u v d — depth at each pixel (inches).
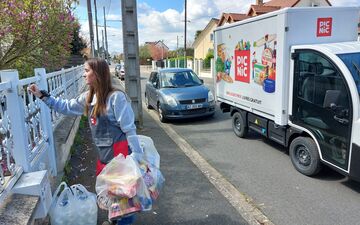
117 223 112.1
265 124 236.1
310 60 178.7
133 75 322.3
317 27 198.8
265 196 162.1
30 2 258.8
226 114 395.2
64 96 266.7
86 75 105.8
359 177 150.7
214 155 232.5
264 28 219.5
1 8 245.0
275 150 241.0
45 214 109.3
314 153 178.7
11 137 115.0
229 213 144.6
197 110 349.7
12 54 280.2
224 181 182.2
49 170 157.9
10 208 97.5
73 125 241.1
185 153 237.3
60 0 295.0
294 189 169.8
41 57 307.0
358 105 149.2
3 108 108.5
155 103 394.6
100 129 108.6
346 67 155.9
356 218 138.4
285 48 195.8
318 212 144.3
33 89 117.6
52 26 282.2
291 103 197.6
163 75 399.2
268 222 136.4
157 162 119.3
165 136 292.4
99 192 102.8
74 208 110.9
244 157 226.2
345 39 208.4
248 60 248.4
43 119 151.3
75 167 198.8
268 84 219.6
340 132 159.6
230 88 287.9
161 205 152.6
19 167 117.1
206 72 1225.4
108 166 103.1
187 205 152.6
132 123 107.2
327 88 166.6
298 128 193.0
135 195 99.9
